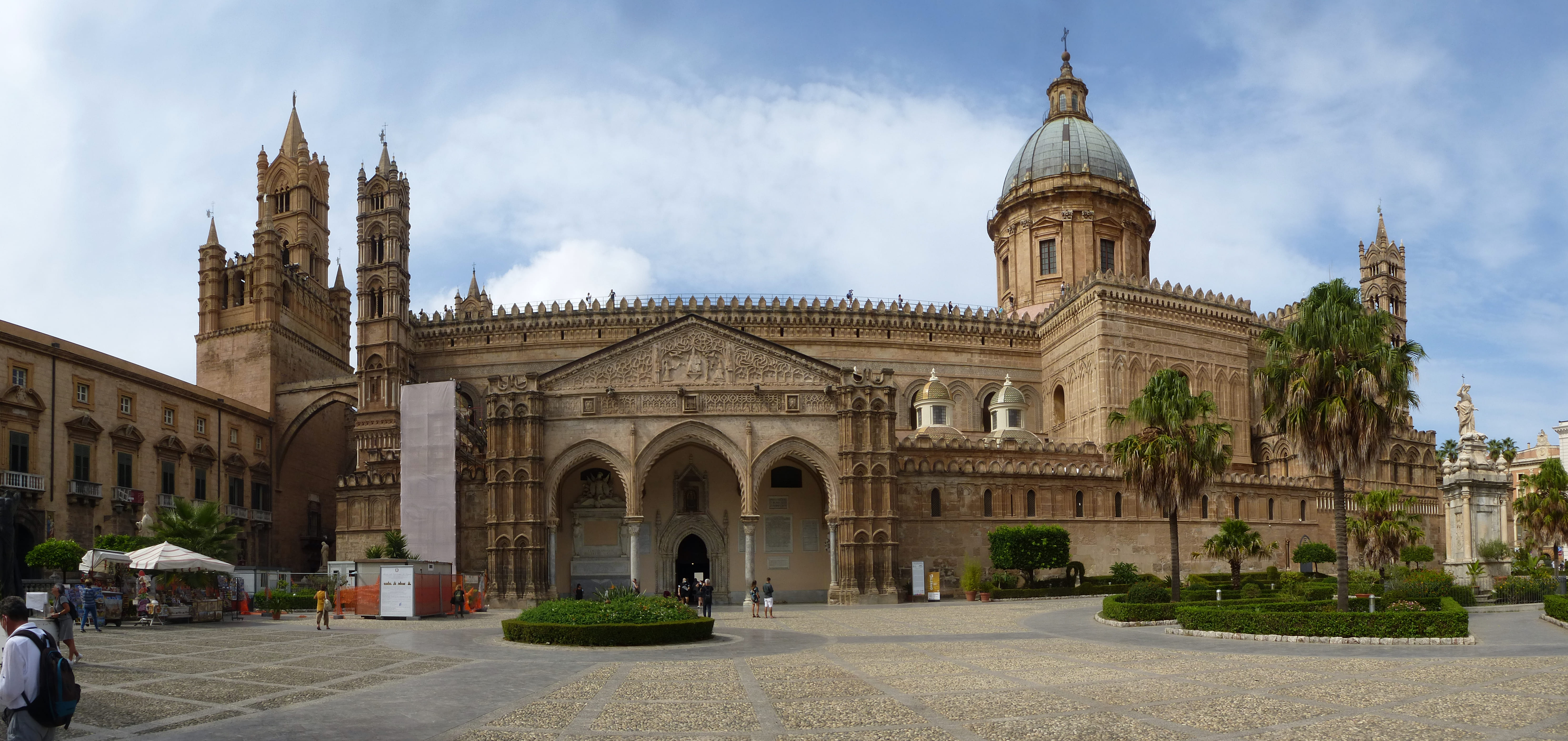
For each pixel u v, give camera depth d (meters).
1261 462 99.31
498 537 70.69
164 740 18.36
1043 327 103.06
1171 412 52.81
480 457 83.75
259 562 87.12
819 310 96.38
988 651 33.69
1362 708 20.95
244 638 40.44
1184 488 51.72
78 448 68.38
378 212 91.31
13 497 28.03
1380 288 119.44
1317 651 32.19
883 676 27.05
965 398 99.62
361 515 79.31
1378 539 65.75
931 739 18.27
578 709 22.03
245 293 94.12
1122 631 41.69
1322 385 40.50
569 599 60.91
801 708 21.83
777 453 72.12
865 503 71.38
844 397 72.38
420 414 75.12
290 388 91.88
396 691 24.66
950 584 77.38
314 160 106.25
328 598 60.91
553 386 73.06
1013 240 114.94
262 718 20.67
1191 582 76.00
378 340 89.00
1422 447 103.06
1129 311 93.19
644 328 94.25
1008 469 80.56
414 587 54.38
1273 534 89.00
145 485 74.44
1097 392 91.75
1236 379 97.44
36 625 13.80
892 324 98.00
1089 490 83.06
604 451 71.69
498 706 22.45
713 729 19.62
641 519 70.94
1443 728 18.72
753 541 70.62
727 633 42.81
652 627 37.44
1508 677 25.41
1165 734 18.44
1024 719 20.11
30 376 64.94
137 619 47.53
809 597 75.44
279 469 90.88
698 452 77.31
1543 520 70.56
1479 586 66.69
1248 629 37.22
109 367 71.56
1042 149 115.12
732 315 95.31
